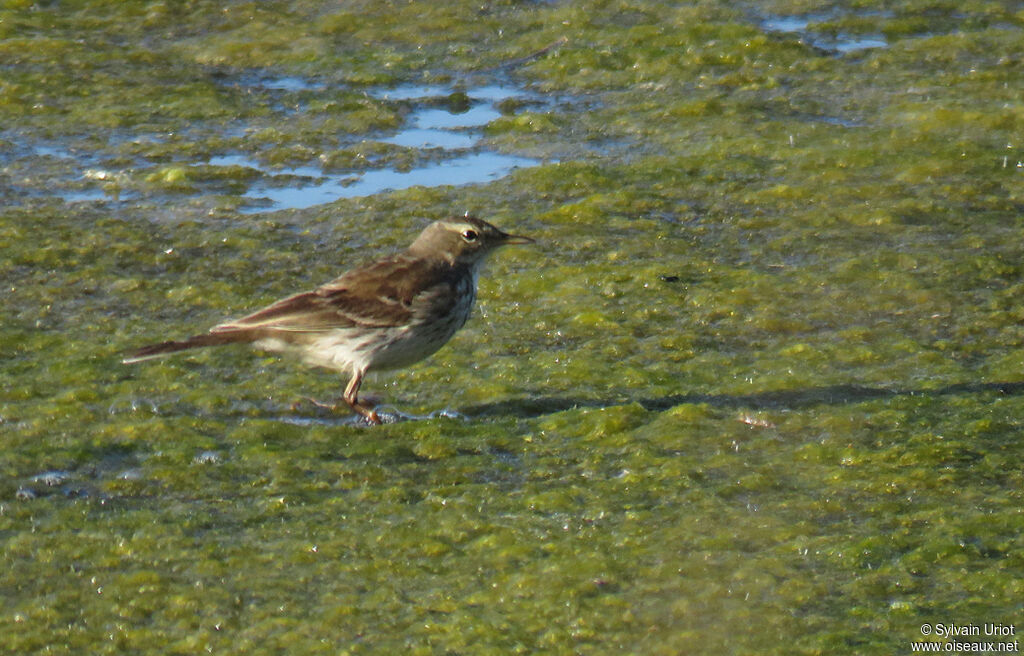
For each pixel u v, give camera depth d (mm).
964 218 16766
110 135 19266
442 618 9336
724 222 16906
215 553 10133
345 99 20516
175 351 12008
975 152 18516
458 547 10250
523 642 9086
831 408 12320
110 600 9531
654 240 16359
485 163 18688
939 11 23438
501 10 23438
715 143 19094
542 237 16484
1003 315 14297
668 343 13930
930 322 14219
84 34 22469
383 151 18984
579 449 11828
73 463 11492
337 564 10000
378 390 13148
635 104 20359
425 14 23250
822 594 9523
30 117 19719
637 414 12305
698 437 11883
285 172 18359
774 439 11844
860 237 16359
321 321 12203
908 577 9680
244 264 15773
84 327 14180
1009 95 20203
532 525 10508
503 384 13125
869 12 23406
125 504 10898
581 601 9500
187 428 12156
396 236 16562
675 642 9039
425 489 11180
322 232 16688
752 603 9445
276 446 11828
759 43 22016
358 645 9031
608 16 23203
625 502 10852
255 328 12148
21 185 17688
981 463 11289
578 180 17969
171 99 20422
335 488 11219
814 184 17781
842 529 10367
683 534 10320
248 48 22094
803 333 14094
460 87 21016
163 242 16266
